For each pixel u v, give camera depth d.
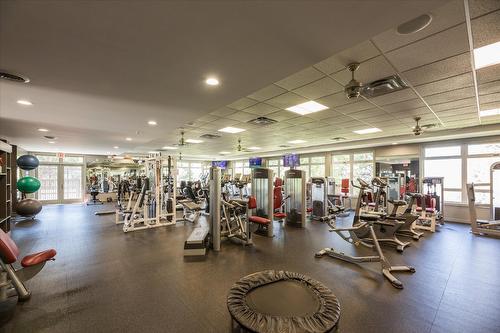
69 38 1.77
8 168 5.04
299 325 1.49
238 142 9.03
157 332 2.13
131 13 1.49
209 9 1.46
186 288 2.94
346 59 2.67
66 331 2.14
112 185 12.68
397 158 8.32
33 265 2.66
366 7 1.45
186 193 8.80
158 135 6.31
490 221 5.85
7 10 1.43
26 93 2.99
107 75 2.47
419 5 1.43
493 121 5.55
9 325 2.22
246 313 1.62
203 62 2.20
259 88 2.86
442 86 3.44
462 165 7.12
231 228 5.46
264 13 1.50
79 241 5.02
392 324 2.25
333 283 3.10
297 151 11.14
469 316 2.39
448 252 4.39
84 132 5.79
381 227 4.97
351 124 5.95
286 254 4.24
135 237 5.36
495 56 2.58
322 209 7.52
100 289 2.91
